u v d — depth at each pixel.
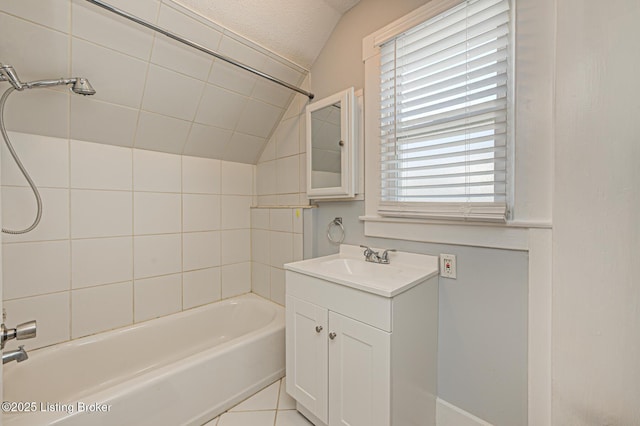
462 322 1.33
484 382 1.26
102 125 1.67
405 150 1.48
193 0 1.48
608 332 0.85
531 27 1.09
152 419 1.29
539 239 1.10
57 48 1.34
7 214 1.45
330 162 1.82
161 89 1.69
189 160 2.13
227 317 2.26
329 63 1.93
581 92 0.88
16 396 1.39
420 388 1.28
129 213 1.86
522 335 1.16
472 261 1.29
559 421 0.95
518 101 1.13
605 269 0.85
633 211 0.81
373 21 1.66
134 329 1.83
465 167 1.27
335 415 1.28
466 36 1.25
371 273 1.54
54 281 1.59
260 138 2.35
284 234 2.20
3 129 1.30
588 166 0.87
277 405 1.58
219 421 1.47
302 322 1.45
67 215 1.63
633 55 0.80
